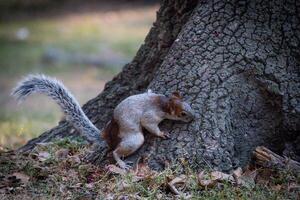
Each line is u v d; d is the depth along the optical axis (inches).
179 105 394.3
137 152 404.2
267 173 391.2
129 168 397.1
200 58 423.2
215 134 400.2
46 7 1967.3
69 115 430.9
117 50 1433.3
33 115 936.9
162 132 399.5
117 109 402.0
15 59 1371.8
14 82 1197.1
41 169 418.3
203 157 394.3
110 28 1704.0
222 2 439.2
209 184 378.6
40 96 1094.4
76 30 1686.8
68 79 1206.3
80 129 429.7
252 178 387.5
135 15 1857.8
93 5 1989.4
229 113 409.4
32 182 406.0
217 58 421.1
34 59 1370.6
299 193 373.7
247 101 415.5
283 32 430.3
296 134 416.5
